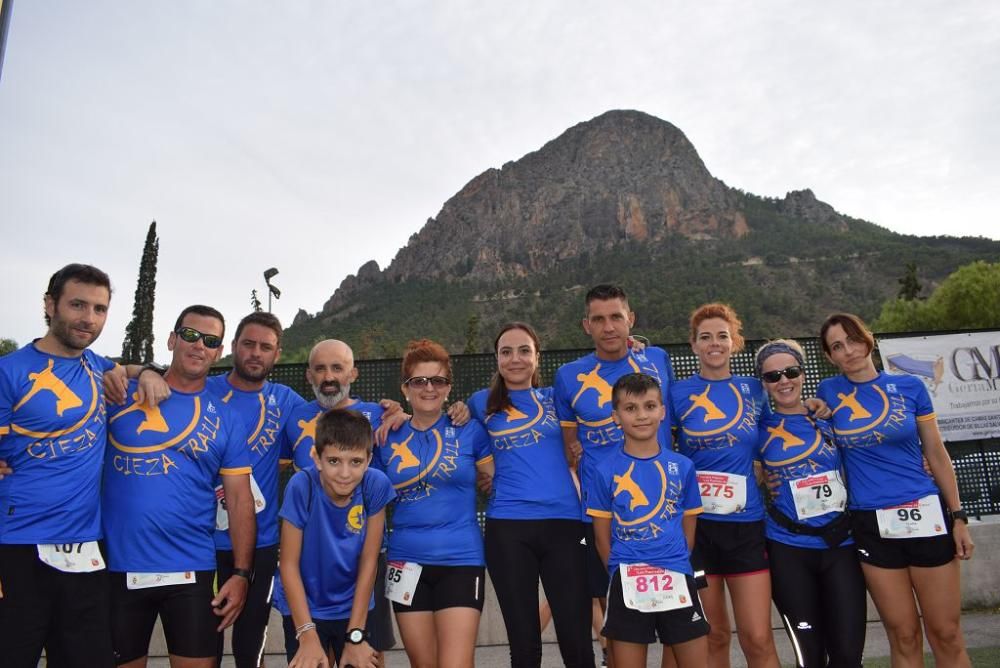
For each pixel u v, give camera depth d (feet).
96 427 10.81
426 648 11.37
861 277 588.50
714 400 13.11
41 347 10.68
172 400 11.52
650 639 10.76
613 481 11.53
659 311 552.41
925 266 576.61
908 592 12.14
